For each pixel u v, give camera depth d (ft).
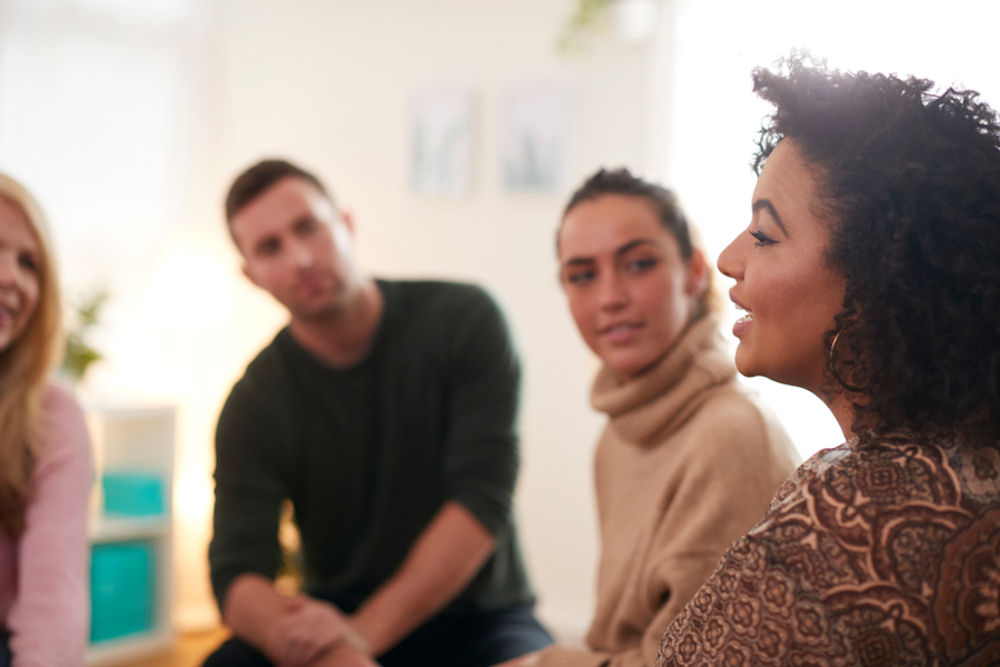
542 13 11.12
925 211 2.02
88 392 11.68
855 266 2.10
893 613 1.92
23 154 11.70
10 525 4.80
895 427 2.07
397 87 12.28
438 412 6.22
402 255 12.27
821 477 2.08
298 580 10.91
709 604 2.13
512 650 5.62
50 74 11.85
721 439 3.33
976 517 1.95
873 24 7.60
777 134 2.58
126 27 12.47
